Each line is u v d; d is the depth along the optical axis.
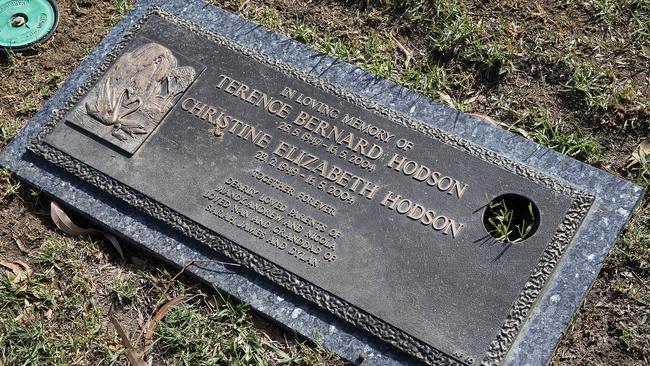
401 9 1.61
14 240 1.48
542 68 1.56
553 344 1.34
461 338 1.33
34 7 1.64
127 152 1.47
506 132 1.47
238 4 1.64
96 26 1.64
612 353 1.37
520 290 1.35
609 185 1.42
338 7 1.63
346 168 1.43
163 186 1.44
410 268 1.37
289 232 1.40
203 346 1.39
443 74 1.56
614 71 1.55
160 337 1.40
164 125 1.48
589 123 1.52
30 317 1.42
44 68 1.61
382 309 1.36
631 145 1.50
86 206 1.46
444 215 1.39
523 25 1.59
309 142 1.45
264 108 1.48
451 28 1.58
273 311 1.38
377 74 1.53
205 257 1.42
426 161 1.42
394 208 1.40
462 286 1.36
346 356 1.36
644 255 1.42
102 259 1.46
